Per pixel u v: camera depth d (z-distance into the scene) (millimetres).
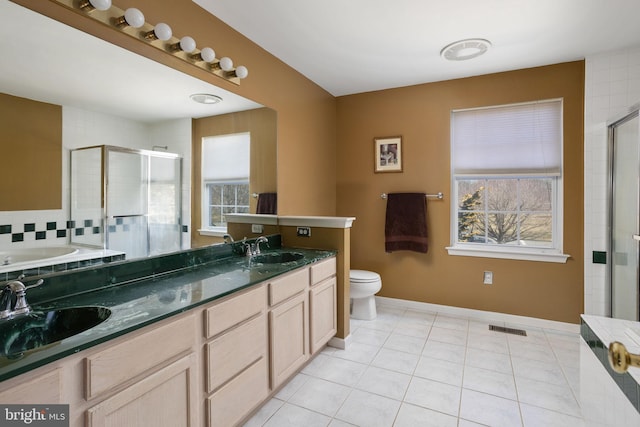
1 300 1213
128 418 1155
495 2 2094
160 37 1652
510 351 2652
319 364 2471
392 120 3672
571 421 1830
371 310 3332
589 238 2859
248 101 2568
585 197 2863
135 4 1726
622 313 2541
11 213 1335
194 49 1956
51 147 1454
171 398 1318
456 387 2162
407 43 2639
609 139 2729
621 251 2564
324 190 3715
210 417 1490
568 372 2336
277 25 2379
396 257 3686
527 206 3236
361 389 2146
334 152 3949
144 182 1846
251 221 2678
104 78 1639
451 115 3426
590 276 2867
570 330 3004
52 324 1295
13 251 1336
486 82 3258
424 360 2520
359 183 3852
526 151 3139
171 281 1761
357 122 3854
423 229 3457
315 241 2848
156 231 1915
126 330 1127
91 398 1044
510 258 3199
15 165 1347
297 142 3205
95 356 1048
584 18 2266
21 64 1357
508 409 1937
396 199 3572
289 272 2109
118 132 1708
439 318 3359
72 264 1517
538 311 3113
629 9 2150
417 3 2105
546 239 3164
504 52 2781
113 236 1692
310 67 3109
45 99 1433
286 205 3064
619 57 2740
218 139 2307
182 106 2043
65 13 1469
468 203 3475
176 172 2025
